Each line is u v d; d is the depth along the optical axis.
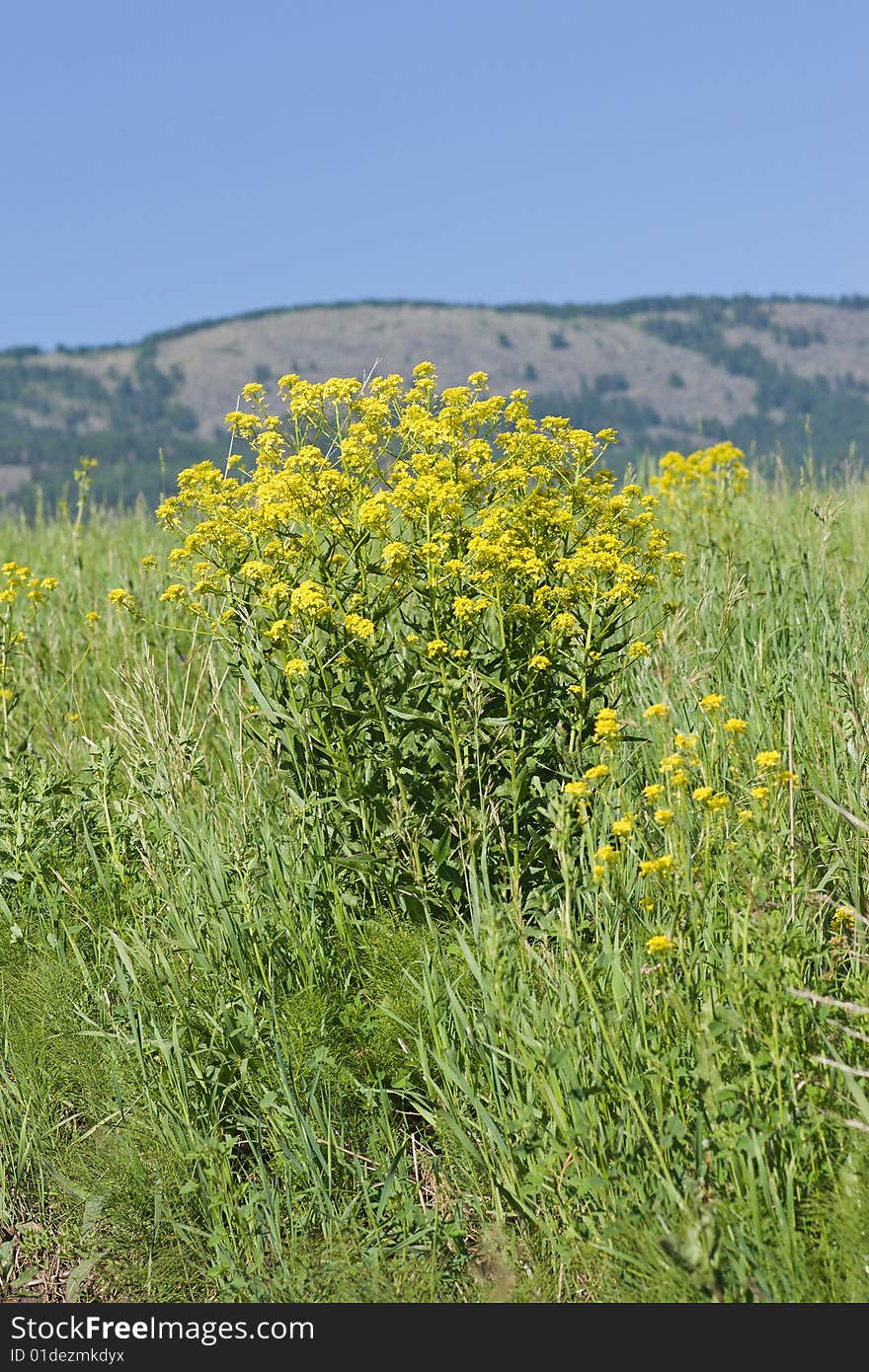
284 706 3.67
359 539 3.61
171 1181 2.90
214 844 3.71
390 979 3.32
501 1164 2.75
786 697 4.38
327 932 3.56
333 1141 2.97
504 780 3.57
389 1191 2.78
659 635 4.47
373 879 3.57
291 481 3.50
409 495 3.43
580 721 3.53
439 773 3.56
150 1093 3.11
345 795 3.57
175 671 6.01
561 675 3.63
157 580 6.97
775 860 2.96
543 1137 2.64
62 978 3.52
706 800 2.92
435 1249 2.64
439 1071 3.09
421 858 3.56
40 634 6.23
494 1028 2.93
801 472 7.87
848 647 4.72
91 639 6.15
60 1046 3.34
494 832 3.50
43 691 5.78
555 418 3.89
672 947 2.78
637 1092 2.59
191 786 4.13
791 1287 2.29
